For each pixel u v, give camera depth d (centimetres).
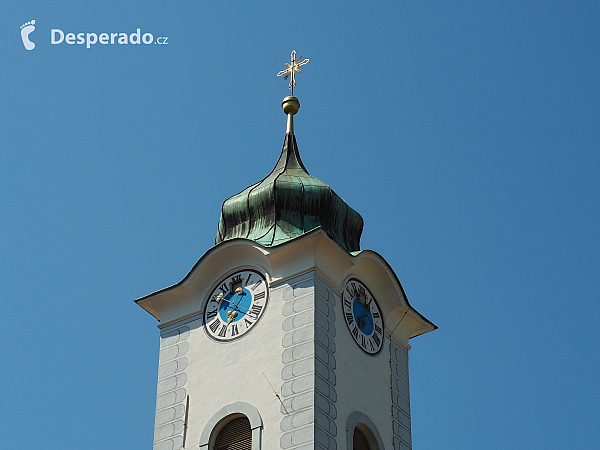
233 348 5859
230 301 5988
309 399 5519
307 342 5672
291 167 6588
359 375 5847
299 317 5759
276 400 5597
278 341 5747
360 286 6112
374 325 6106
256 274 5988
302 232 6178
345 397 5694
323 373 5634
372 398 5869
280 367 5672
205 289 6084
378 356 6044
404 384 6138
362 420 5734
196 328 6019
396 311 6225
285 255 5931
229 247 6034
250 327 5869
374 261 6131
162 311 6156
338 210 6362
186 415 5794
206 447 5644
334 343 5778
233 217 6381
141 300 6166
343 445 5556
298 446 5428
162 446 5772
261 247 5953
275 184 6300
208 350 5919
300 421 5484
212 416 5719
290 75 7094
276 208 6253
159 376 5984
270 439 5516
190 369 5916
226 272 6066
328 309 5834
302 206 6275
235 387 5741
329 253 5931
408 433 6009
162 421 5847
